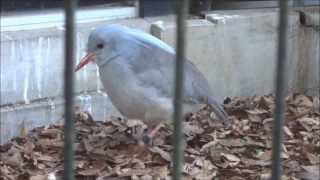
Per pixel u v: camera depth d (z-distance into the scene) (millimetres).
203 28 7059
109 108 6754
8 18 6691
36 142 6008
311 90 7840
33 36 6309
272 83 7582
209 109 6734
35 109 6355
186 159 5605
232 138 6207
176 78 2490
